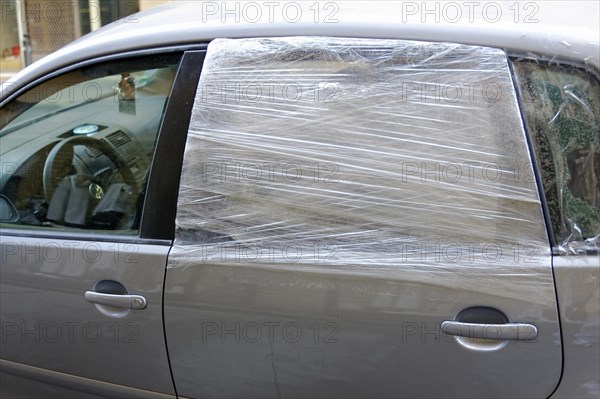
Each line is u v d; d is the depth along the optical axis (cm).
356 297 168
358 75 172
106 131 208
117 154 205
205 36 187
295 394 179
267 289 174
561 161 159
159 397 194
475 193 163
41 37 912
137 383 195
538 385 159
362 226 170
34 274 201
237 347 180
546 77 161
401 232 167
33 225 213
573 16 171
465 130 165
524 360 158
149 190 188
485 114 163
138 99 198
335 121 172
